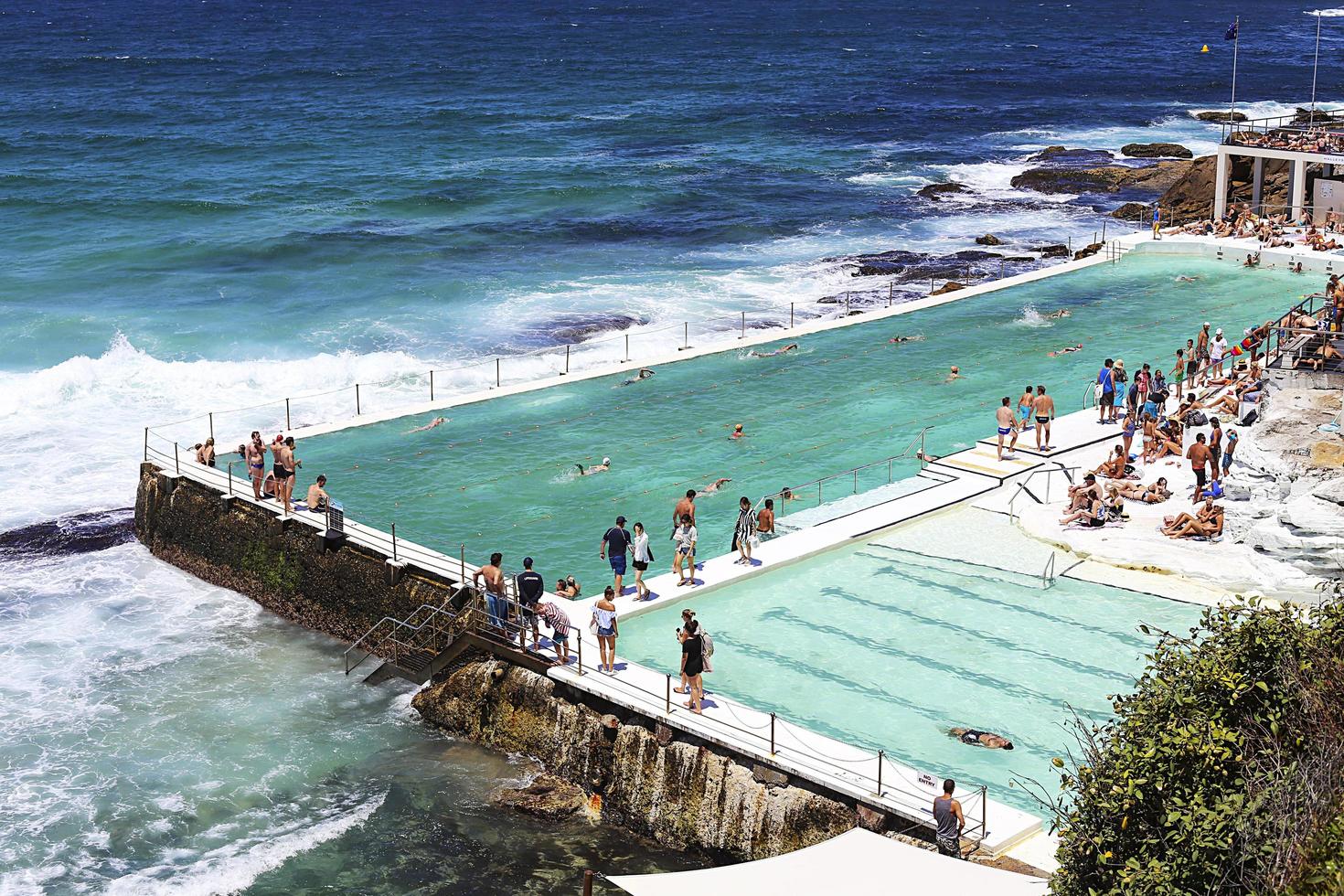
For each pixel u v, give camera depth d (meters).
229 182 78.88
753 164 86.62
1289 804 12.98
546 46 176.12
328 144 93.50
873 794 19.05
